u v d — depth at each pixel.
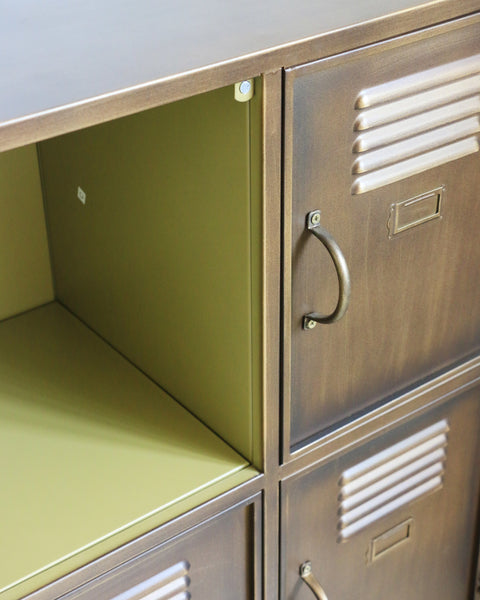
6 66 0.73
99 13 0.83
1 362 1.12
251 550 1.01
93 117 0.68
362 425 1.02
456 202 0.96
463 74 0.88
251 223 0.82
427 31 0.82
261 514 0.99
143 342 1.07
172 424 1.01
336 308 0.86
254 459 0.96
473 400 1.15
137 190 0.95
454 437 1.16
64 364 1.12
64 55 0.74
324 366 0.95
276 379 0.91
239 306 0.88
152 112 0.87
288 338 0.89
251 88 0.75
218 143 0.81
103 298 1.12
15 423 1.02
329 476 1.04
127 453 0.98
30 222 1.18
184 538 0.92
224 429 0.98
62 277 1.21
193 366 0.99
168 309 0.99
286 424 0.94
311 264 0.87
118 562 0.88
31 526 0.89
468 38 0.86
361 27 0.78
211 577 0.99
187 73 0.70
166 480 0.94
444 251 0.98
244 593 1.04
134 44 0.76
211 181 0.84
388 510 1.14
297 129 0.79
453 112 0.90
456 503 1.24
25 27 0.81
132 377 1.09
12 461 0.96
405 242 0.94
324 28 0.77
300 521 1.04
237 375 0.93
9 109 0.66
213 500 0.92
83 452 0.98
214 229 0.86
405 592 1.26
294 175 0.81
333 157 0.83
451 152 0.92
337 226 0.87
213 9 0.82
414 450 1.12
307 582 1.07
